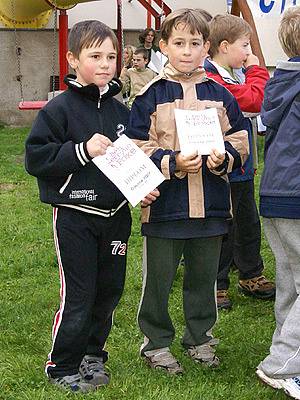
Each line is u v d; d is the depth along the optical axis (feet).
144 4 41.55
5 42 46.88
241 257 16.39
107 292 11.64
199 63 11.73
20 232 22.07
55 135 10.91
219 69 14.07
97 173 10.98
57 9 38.09
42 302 15.90
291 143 10.87
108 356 12.61
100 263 11.48
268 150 11.36
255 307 15.92
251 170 15.30
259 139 37.96
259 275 16.48
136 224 22.66
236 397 11.25
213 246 11.96
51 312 15.23
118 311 15.25
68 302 11.16
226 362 12.67
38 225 22.94
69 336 11.10
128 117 11.68
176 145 11.54
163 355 12.25
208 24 11.74
